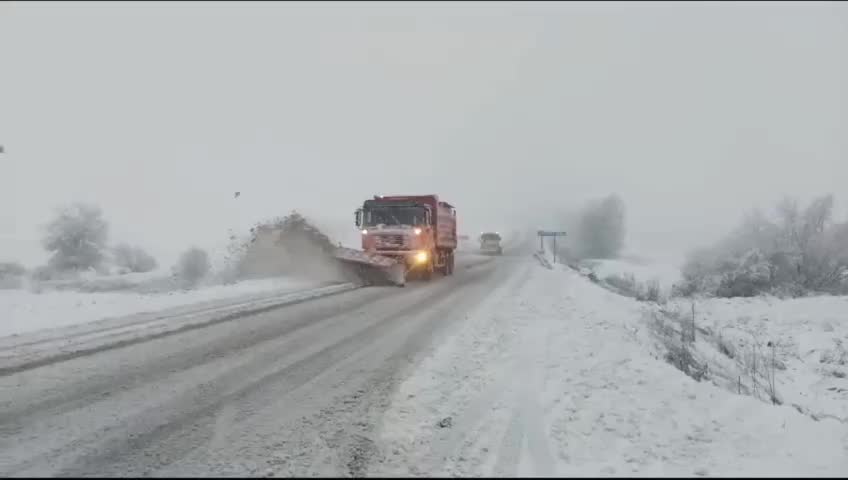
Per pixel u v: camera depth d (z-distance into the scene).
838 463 3.95
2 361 6.82
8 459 4.03
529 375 5.94
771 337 12.45
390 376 6.13
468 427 4.55
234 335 8.51
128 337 8.27
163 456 4.09
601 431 4.44
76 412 5.05
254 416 4.93
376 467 3.86
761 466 3.84
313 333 8.71
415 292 14.34
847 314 13.65
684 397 5.41
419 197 18.86
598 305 11.78
